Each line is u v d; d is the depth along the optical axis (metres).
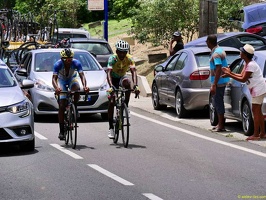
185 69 21.97
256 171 13.77
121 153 16.02
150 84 31.92
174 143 17.50
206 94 21.48
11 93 16.23
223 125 19.39
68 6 56.44
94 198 11.55
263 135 17.81
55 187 12.40
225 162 14.78
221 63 18.77
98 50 31.91
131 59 16.94
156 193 11.90
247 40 27.50
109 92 17.03
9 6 65.69
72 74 17.22
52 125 21.11
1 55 31.84
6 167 14.34
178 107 22.55
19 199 11.53
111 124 17.42
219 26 34.75
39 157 15.51
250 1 36.66
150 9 34.59
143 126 20.83
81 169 14.06
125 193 11.90
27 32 34.59
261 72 17.44
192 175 13.40
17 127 15.76
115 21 56.75
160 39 35.16
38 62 23.12
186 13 34.31
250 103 17.86
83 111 21.61
